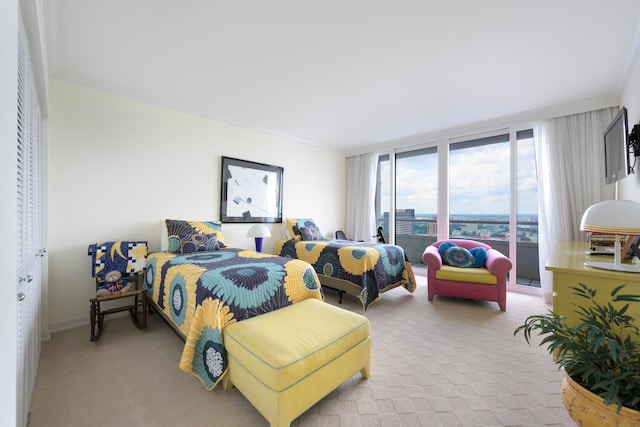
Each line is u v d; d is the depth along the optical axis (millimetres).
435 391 1600
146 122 3010
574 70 2438
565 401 1115
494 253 3250
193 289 1804
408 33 1949
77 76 2508
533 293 3477
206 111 3387
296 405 1254
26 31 1356
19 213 1232
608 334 1046
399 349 2100
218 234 3240
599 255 1963
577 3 1661
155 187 3061
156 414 1407
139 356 1974
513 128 3596
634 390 970
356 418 1386
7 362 580
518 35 1961
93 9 1700
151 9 1714
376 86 2738
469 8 1707
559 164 3213
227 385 1568
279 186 4348
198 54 2207
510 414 1420
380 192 5172
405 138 4574
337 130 4172
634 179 2318
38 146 2012
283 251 4000
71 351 2039
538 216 3359
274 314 1739
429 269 3273
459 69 2432
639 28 1875
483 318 2721
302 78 2594
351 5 1689
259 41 2045
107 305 2711
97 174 2668
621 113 2102
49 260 2396
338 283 3184
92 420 1361
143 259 2688
